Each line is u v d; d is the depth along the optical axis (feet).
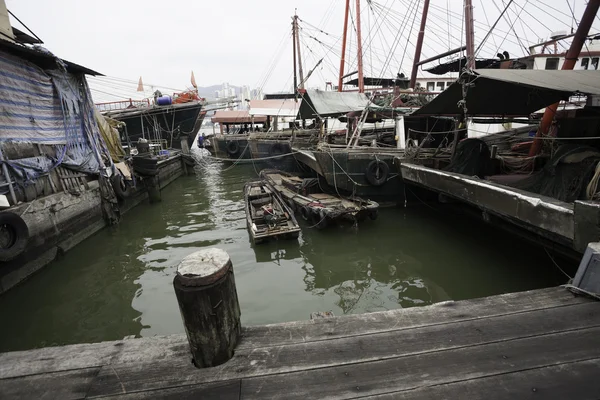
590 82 18.67
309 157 38.63
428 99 47.39
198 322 6.88
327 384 6.90
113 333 15.34
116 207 32.91
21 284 20.10
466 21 38.75
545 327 8.41
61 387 7.17
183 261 7.27
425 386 6.77
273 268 21.12
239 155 77.20
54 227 23.86
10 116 22.80
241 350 7.94
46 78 26.94
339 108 41.22
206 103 82.58
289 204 33.99
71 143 29.50
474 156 26.43
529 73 20.24
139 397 6.81
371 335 8.36
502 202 17.74
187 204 40.37
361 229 26.96
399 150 34.04
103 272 21.59
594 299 9.48
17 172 21.77
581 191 16.47
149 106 72.38
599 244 9.74
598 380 6.77
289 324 8.90
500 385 6.73
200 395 6.76
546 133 26.91
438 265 20.43
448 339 8.11
